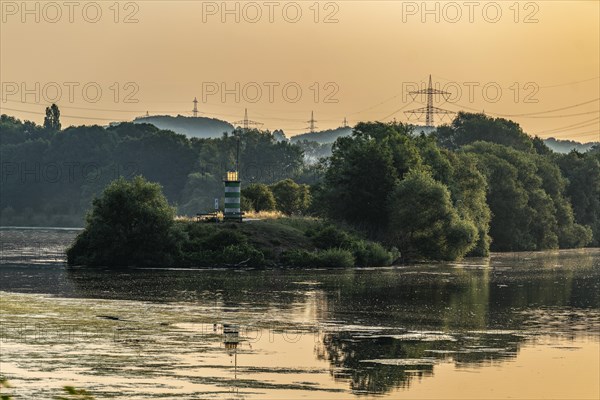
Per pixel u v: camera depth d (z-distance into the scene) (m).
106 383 85.56
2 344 100.69
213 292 143.75
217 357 96.38
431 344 105.56
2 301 131.50
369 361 96.44
